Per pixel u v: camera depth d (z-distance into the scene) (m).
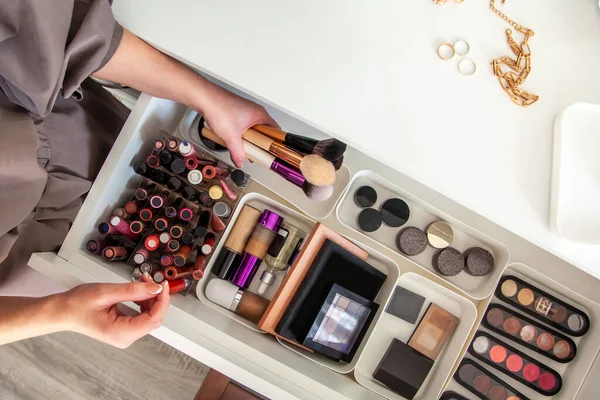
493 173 0.63
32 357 1.34
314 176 0.67
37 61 0.51
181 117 0.89
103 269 0.76
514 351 0.90
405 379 0.88
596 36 0.67
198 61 0.62
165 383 1.33
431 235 0.89
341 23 0.63
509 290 0.90
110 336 0.62
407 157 0.63
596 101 0.65
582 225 0.62
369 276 0.84
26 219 0.71
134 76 0.68
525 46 0.65
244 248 0.85
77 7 0.55
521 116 0.64
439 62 0.64
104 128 0.86
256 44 0.62
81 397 1.33
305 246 0.80
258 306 0.85
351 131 0.62
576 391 0.89
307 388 0.73
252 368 0.73
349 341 0.84
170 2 0.63
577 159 0.63
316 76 0.62
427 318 0.90
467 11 0.65
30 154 0.62
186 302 0.80
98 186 0.77
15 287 0.81
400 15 0.64
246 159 0.88
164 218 0.80
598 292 0.89
